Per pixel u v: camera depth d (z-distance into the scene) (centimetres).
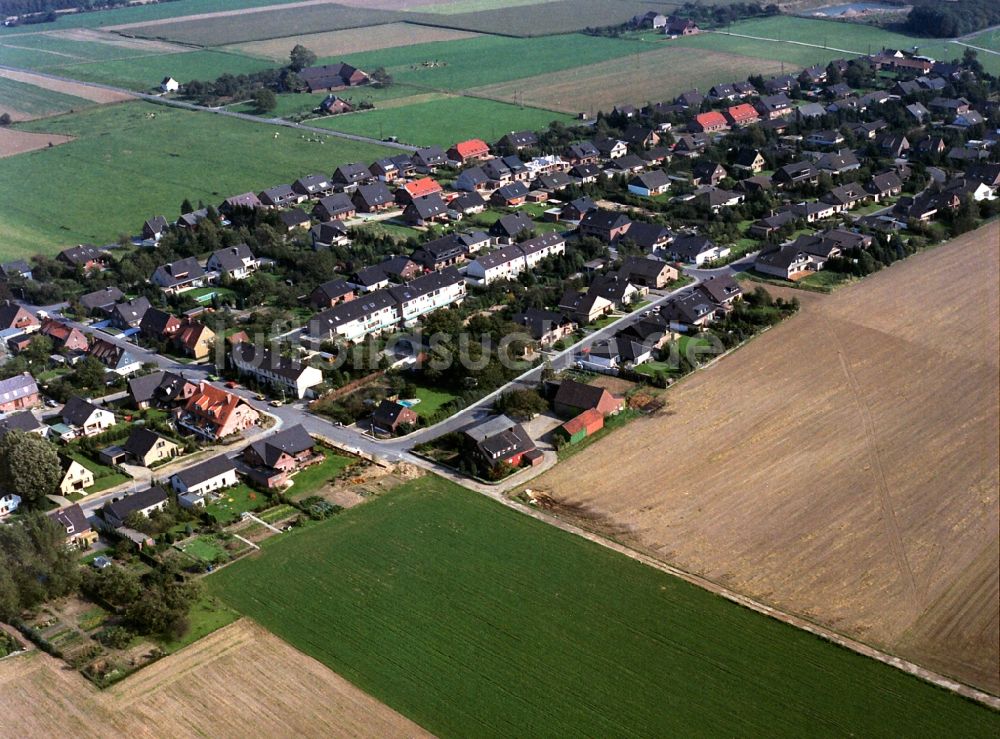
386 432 14162
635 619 10344
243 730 9050
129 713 9275
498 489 12750
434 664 9794
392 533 11875
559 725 9031
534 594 10744
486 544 11638
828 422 14125
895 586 10800
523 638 10112
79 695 9506
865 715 9119
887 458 13212
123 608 10694
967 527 11731
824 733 8925
